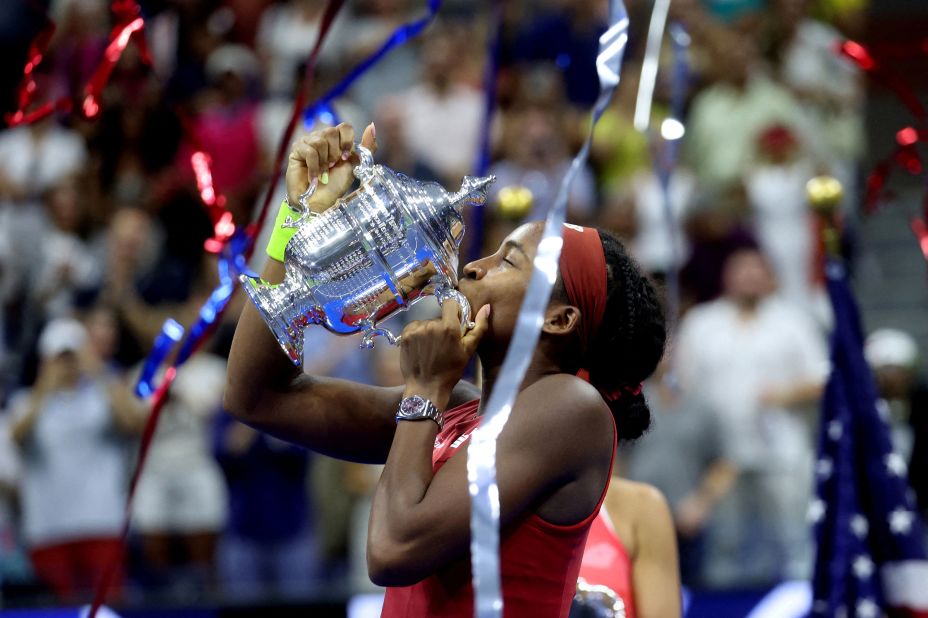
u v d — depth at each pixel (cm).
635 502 640
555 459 424
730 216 1259
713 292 1215
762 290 1124
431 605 438
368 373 1092
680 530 993
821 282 1234
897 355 1025
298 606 916
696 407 1034
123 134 1421
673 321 634
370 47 1543
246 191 1402
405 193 436
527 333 345
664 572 629
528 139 1380
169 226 1345
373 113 1497
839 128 1459
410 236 433
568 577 442
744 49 1416
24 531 1009
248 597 931
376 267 433
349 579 970
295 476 1002
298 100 488
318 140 464
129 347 1202
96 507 1014
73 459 1021
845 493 678
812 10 1563
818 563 686
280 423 500
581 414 430
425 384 432
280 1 1627
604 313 462
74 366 1041
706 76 1410
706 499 1008
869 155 1639
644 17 1438
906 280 1491
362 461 520
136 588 962
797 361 1097
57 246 1310
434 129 1449
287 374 496
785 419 1063
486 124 771
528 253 450
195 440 1037
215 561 996
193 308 1222
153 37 1543
